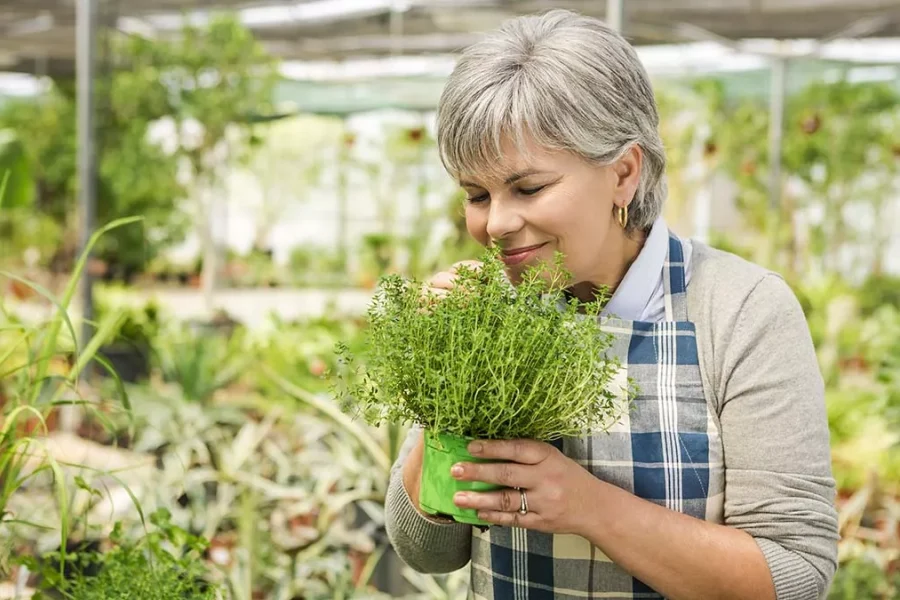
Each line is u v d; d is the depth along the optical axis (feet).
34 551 6.93
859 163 30.35
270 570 8.37
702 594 3.90
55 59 30.50
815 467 3.99
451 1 22.61
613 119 3.86
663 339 4.27
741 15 22.82
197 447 9.53
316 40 27.30
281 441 11.23
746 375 4.10
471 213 4.19
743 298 4.19
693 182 31.45
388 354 3.70
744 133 30.81
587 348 3.60
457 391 3.58
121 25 25.73
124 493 8.82
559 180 3.87
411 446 4.99
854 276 30.96
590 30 3.95
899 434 11.85
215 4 24.02
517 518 3.72
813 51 26.89
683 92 30.81
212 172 29.89
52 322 5.12
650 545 3.84
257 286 38.91
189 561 5.11
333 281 38.01
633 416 4.22
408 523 4.69
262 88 27.96
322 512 9.13
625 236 4.39
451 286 4.18
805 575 3.88
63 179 32.48
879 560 9.29
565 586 4.40
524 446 3.65
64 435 10.85
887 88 29.99
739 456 4.10
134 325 17.89
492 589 4.60
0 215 32.30
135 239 29.27
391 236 30.73
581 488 3.75
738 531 3.99
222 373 16.02
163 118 27.96
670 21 23.38
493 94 3.79
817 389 4.09
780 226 28.99
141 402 11.96
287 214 44.09
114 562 4.96
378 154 36.09
